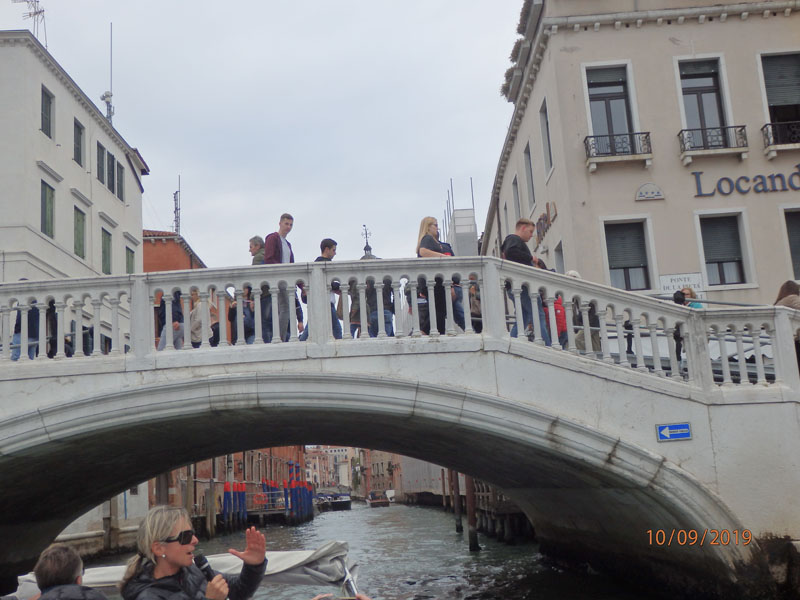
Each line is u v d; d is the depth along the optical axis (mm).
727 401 9477
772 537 9227
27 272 19156
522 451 10531
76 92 22719
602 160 16391
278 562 6758
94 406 8922
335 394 9039
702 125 16984
